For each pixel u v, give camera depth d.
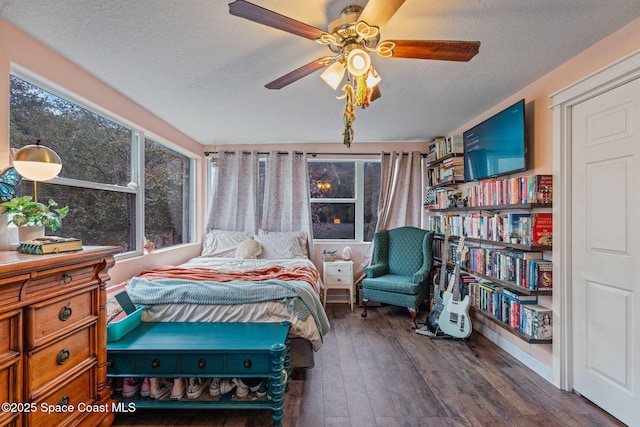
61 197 2.11
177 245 3.83
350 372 2.27
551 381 2.13
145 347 1.64
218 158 4.20
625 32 1.64
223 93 2.54
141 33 1.70
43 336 1.23
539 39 1.76
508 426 1.69
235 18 1.56
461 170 3.30
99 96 2.30
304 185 4.20
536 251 2.21
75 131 2.22
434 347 2.71
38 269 1.18
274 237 3.92
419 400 1.92
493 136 2.66
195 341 1.72
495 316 2.56
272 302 2.05
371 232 4.42
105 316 1.59
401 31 1.67
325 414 1.79
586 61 1.88
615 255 1.75
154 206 3.33
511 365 2.38
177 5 1.46
